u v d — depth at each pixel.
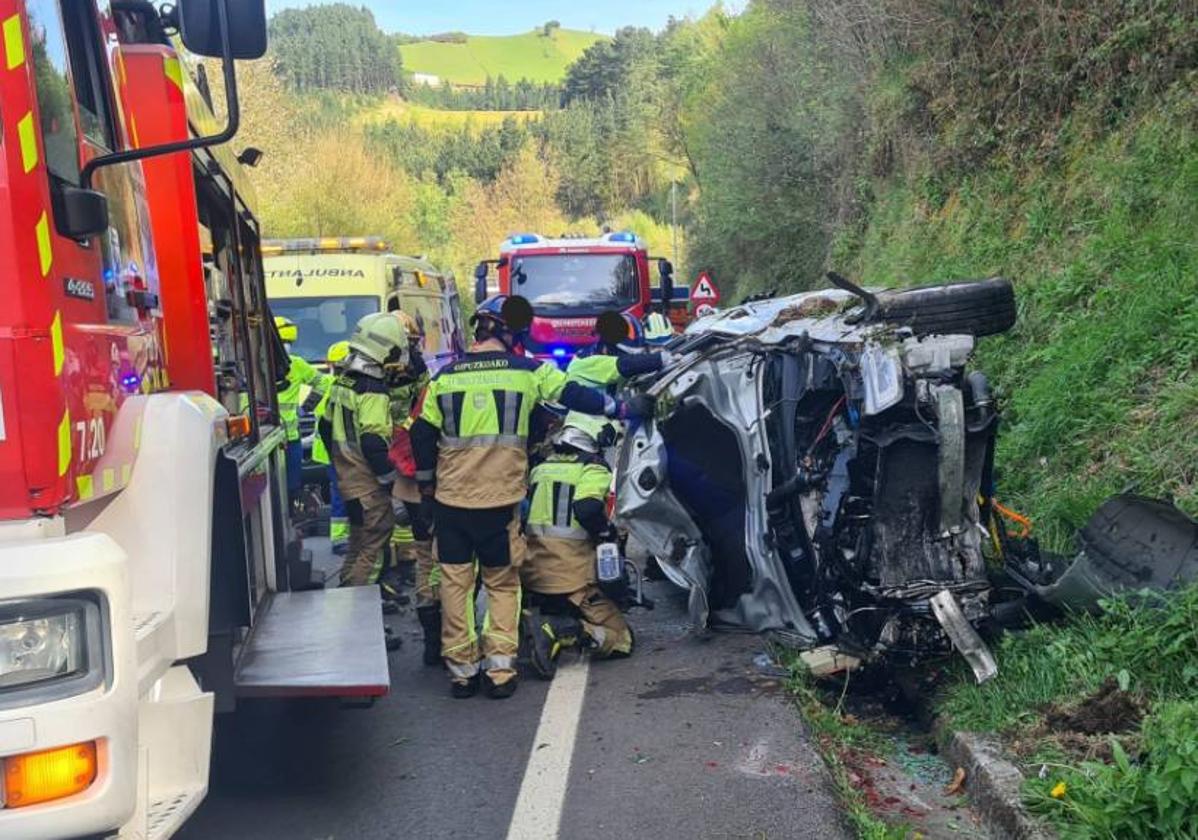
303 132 39.97
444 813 4.68
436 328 17.69
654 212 81.12
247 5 3.49
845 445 5.91
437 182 87.06
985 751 4.60
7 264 2.92
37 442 2.94
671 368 7.10
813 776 4.86
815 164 23.02
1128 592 5.06
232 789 5.01
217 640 4.25
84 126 3.63
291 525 7.96
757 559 6.62
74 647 2.86
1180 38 9.70
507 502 6.10
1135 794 3.69
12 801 2.78
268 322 7.95
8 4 2.98
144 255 4.27
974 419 5.60
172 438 3.71
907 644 5.48
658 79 76.31
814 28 20.88
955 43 13.73
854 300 7.05
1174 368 7.17
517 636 6.26
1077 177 10.62
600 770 5.04
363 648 4.96
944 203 13.88
